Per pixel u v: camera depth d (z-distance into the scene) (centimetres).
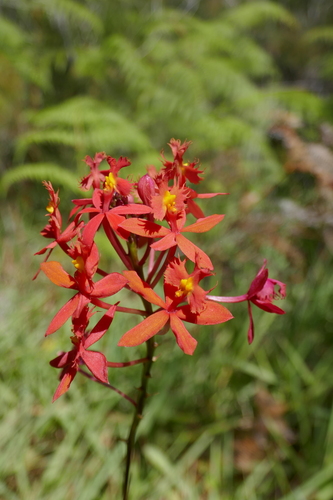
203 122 451
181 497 248
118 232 119
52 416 261
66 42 582
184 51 544
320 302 329
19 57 465
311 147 367
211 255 363
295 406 281
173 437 279
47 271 120
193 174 130
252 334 132
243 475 266
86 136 393
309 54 807
